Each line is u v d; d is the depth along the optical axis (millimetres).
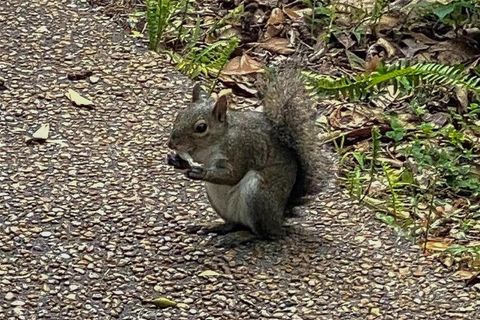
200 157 8469
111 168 9766
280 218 8766
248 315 7988
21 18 12227
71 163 9789
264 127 8625
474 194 10164
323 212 9391
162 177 9688
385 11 12914
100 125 10453
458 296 8375
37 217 8977
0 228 8797
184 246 8734
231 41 11625
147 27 12234
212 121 8398
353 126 11086
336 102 11461
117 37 12062
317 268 8562
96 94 10969
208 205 9336
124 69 11453
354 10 12938
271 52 12477
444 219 9758
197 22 12328
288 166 8688
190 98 11039
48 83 11086
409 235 9297
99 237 8781
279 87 8789
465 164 10617
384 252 8867
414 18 12766
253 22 12945
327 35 12547
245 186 8586
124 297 8117
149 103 10891
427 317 8094
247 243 8789
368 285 8430
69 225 8906
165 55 11852
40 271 8344
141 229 8922
